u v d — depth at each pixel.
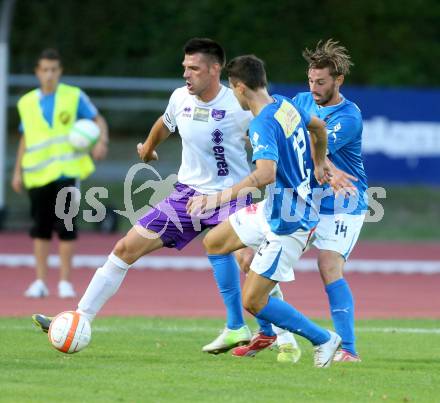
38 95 40.00
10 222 62.41
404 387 22.22
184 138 27.20
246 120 26.80
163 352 26.80
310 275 48.69
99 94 83.88
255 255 24.53
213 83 26.66
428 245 62.62
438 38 90.69
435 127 62.88
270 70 88.56
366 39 89.88
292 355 25.73
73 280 44.88
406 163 62.94
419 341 30.16
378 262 54.34
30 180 39.28
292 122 23.77
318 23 90.38
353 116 26.33
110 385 21.58
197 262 52.69
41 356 25.44
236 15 90.50
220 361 25.36
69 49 92.50
